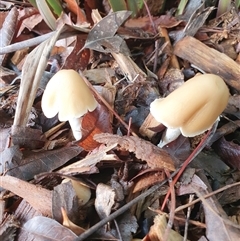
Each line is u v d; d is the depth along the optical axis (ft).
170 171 0.49
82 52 0.61
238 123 0.55
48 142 0.53
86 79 0.56
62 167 0.51
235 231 0.44
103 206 0.46
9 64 0.64
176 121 0.44
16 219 0.47
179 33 0.63
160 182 0.48
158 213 0.47
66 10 0.68
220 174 0.52
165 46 0.62
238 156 0.52
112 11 0.64
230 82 0.58
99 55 0.62
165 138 0.51
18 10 0.68
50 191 0.47
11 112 0.57
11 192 0.49
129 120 0.53
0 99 0.59
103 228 0.44
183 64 0.62
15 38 0.67
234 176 0.52
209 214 0.46
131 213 0.47
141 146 0.47
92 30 0.59
